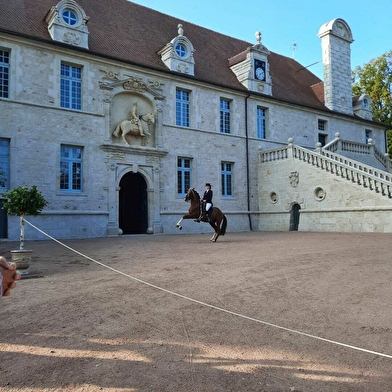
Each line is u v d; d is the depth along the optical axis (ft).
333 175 71.77
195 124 81.71
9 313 17.60
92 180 66.33
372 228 64.44
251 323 16.17
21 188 29.86
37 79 61.93
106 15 82.33
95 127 67.56
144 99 75.00
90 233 64.95
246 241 51.47
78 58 66.64
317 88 116.57
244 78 92.79
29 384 10.84
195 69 86.02
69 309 18.22
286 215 82.53
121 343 13.96
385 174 68.64
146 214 74.13
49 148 62.03
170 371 11.65
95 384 10.81
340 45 113.60
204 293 21.39
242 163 88.89
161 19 95.40
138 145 73.15
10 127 58.59
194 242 51.08
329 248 40.27
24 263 26.37
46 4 73.00
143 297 20.48
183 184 79.61
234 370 11.70
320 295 20.77
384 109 139.13
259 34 95.35
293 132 99.76
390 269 27.40
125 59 71.26
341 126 111.45
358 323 16.05
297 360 12.41
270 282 24.13
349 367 11.84
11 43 59.93
